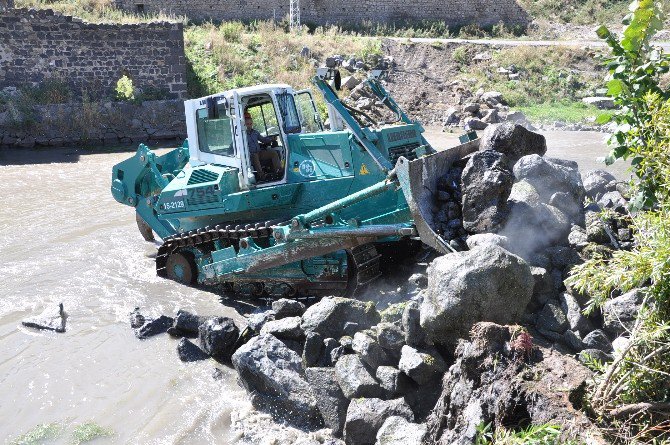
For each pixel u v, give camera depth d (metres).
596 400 4.46
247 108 9.68
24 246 11.88
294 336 6.91
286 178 9.41
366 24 38.84
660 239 4.34
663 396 4.32
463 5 41.72
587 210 7.77
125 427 6.35
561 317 6.12
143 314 8.89
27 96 24.70
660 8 5.60
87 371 7.45
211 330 7.62
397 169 7.43
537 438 4.07
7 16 25.00
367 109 25.98
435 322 5.72
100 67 26.23
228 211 9.36
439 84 30.62
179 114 25.64
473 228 7.29
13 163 20.58
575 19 44.50
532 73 32.12
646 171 5.29
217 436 6.19
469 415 4.83
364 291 8.52
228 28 32.16
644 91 5.65
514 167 7.83
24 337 8.30
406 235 7.77
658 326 4.25
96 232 12.77
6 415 6.61
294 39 32.66
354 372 6.00
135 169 11.45
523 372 4.80
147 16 34.16
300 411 6.27
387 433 5.34
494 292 5.50
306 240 8.30
